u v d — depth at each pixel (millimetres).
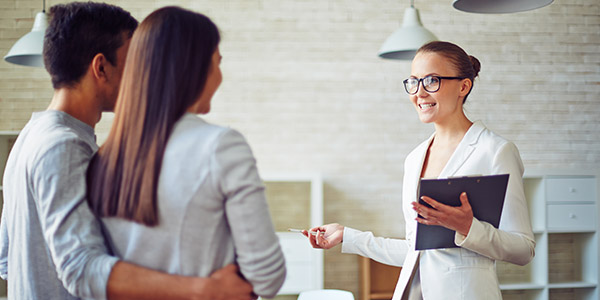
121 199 949
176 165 923
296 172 4281
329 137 4312
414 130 4371
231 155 924
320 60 4316
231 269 944
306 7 4316
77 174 1024
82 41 1168
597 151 4570
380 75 4359
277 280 946
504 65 4492
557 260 4492
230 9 4266
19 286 1124
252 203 924
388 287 4211
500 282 4246
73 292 961
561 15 4562
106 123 4133
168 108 948
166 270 950
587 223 4137
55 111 1159
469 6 2254
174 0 4207
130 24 1236
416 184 1855
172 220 925
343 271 4273
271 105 4277
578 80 4566
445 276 1679
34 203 1082
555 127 4535
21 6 4113
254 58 4270
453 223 1485
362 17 4355
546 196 4098
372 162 4340
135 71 979
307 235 1942
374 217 4332
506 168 1674
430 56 1771
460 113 1832
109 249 1030
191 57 971
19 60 3109
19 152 1159
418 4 4418
